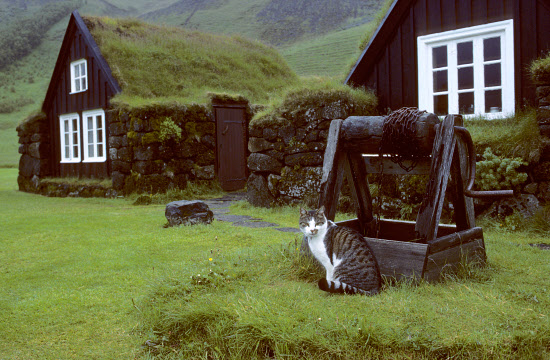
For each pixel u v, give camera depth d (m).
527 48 7.86
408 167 4.70
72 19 15.18
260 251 5.09
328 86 9.28
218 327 3.10
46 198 14.17
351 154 5.02
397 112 4.35
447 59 8.92
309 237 4.08
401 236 5.16
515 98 8.01
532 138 6.46
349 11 87.50
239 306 3.29
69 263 5.36
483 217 6.84
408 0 9.12
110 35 15.03
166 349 3.13
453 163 4.46
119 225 7.98
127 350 3.16
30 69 93.50
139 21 17.31
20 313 3.78
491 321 2.99
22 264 5.38
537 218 6.24
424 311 3.15
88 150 15.21
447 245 4.05
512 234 6.16
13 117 67.94
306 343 2.84
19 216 9.45
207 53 17.11
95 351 3.14
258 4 108.81
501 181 6.64
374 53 9.71
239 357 2.89
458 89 8.86
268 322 3.01
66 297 4.12
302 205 8.95
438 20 8.88
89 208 10.90
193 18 105.88
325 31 77.81
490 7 8.24
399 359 2.74
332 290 3.57
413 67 9.27
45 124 16.83
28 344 3.25
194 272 4.14
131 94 13.33
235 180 14.28
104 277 4.74
